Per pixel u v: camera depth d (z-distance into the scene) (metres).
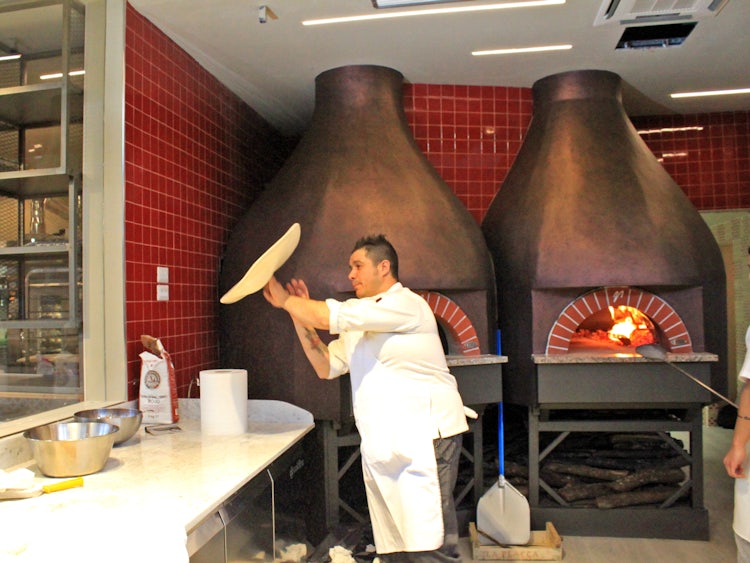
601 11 3.11
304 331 2.61
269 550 2.24
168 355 2.86
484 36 3.40
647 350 3.16
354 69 3.79
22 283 2.70
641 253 3.44
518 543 3.31
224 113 3.97
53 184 2.73
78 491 1.90
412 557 2.29
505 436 4.12
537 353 3.53
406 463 2.28
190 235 3.43
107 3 2.83
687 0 3.00
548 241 3.54
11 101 2.70
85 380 2.80
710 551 3.32
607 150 3.79
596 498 3.58
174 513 1.71
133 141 2.88
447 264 3.36
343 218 3.35
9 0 2.61
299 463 2.65
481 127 4.25
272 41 3.39
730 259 6.25
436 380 2.37
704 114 4.79
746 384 1.89
